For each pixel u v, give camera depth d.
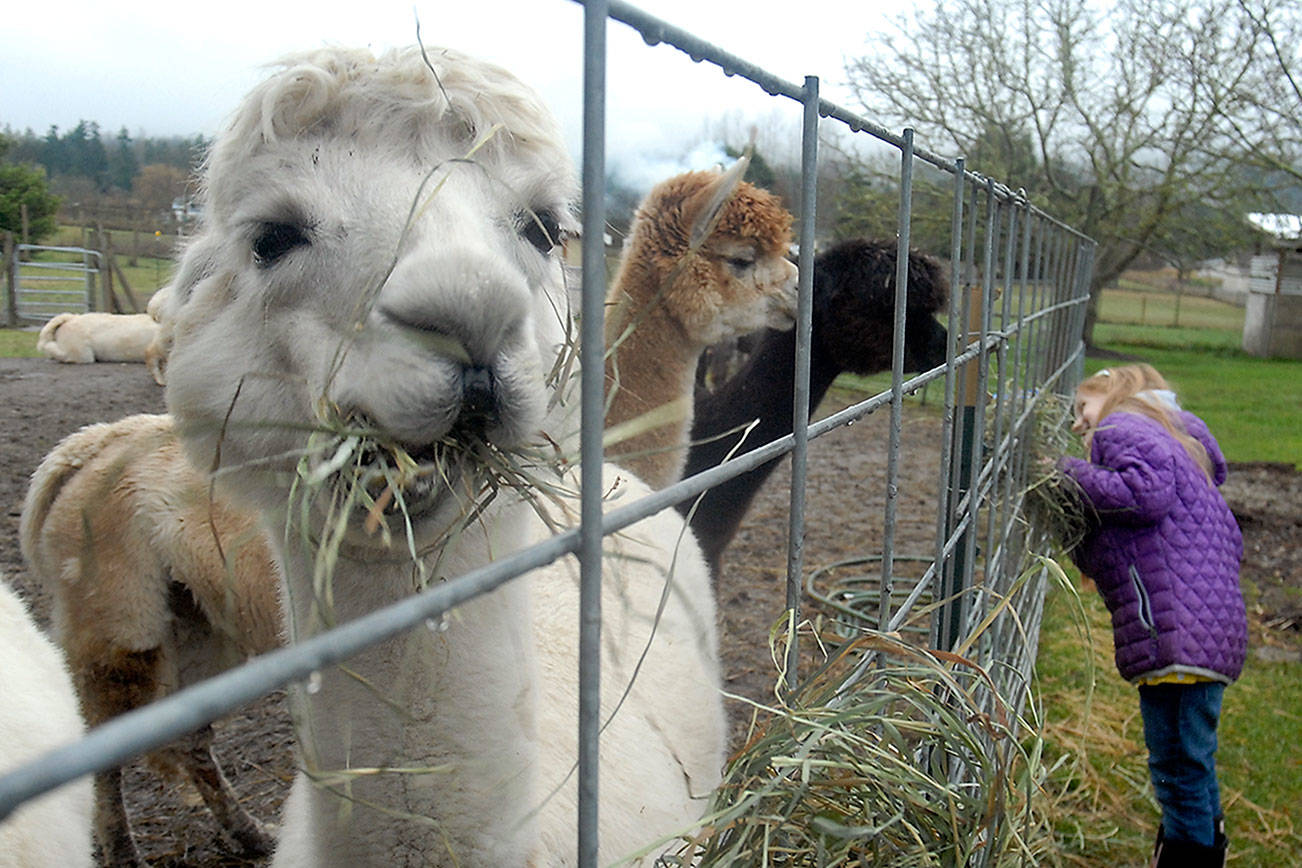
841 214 9.55
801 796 0.77
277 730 2.34
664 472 2.34
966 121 9.64
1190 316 18.50
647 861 1.12
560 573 1.53
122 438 1.92
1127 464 1.97
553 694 1.21
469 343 0.77
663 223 2.40
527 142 1.00
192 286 1.11
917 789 0.85
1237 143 9.11
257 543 1.80
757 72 0.69
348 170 0.91
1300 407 8.56
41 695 1.25
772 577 3.67
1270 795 2.34
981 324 1.64
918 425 7.03
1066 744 2.45
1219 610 1.91
